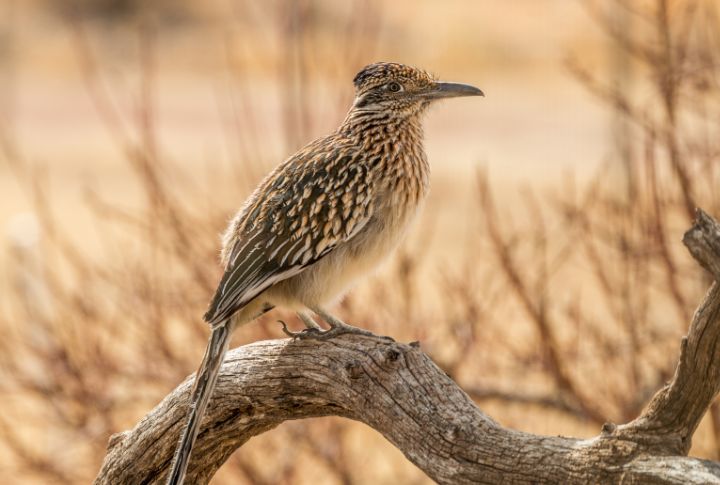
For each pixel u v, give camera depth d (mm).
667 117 13289
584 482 6699
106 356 14727
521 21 53531
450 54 52406
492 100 46594
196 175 33906
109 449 9602
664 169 16906
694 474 6297
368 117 9883
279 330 13836
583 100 45562
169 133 42781
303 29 15633
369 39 17359
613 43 21000
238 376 8648
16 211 32594
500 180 33656
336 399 8117
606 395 13594
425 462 7469
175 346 14633
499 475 7121
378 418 7781
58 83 54469
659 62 13703
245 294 8969
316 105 17891
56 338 14703
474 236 21109
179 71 55000
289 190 9352
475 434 7297
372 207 9523
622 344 13664
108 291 15852
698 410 6441
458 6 55438
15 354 16734
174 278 14805
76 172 37594
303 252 9258
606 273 14836
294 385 8344
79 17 23266
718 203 13211
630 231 13484
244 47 44000
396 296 14633
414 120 10047
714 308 6117
